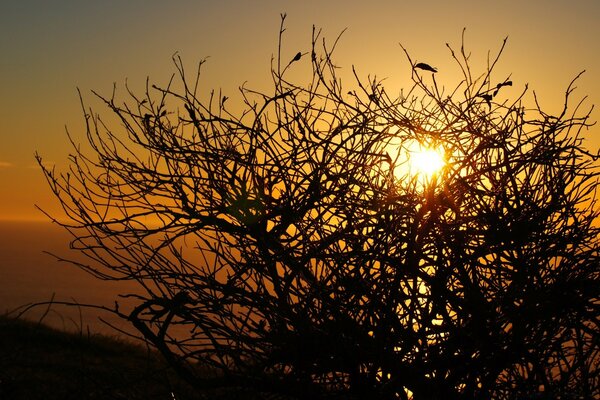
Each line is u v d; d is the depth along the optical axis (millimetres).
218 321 3354
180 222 3666
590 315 3115
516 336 3082
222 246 3449
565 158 3340
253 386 3199
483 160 3557
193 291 3330
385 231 3205
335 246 3357
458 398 3172
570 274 3254
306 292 3281
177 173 3564
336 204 3367
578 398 3129
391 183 3410
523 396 3158
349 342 3117
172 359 3209
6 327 11625
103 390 3400
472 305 3176
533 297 3104
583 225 3354
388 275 3143
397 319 3131
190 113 3572
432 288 3152
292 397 3291
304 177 3406
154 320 3316
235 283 3342
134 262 3408
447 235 3207
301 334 3141
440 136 3363
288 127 3535
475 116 3566
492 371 3141
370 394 3096
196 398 3576
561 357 3244
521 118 3492
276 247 3363
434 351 3104
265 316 3273
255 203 3451
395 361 3045
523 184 3430
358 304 3154
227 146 3623
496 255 3332
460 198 3381
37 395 7074
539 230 3311
